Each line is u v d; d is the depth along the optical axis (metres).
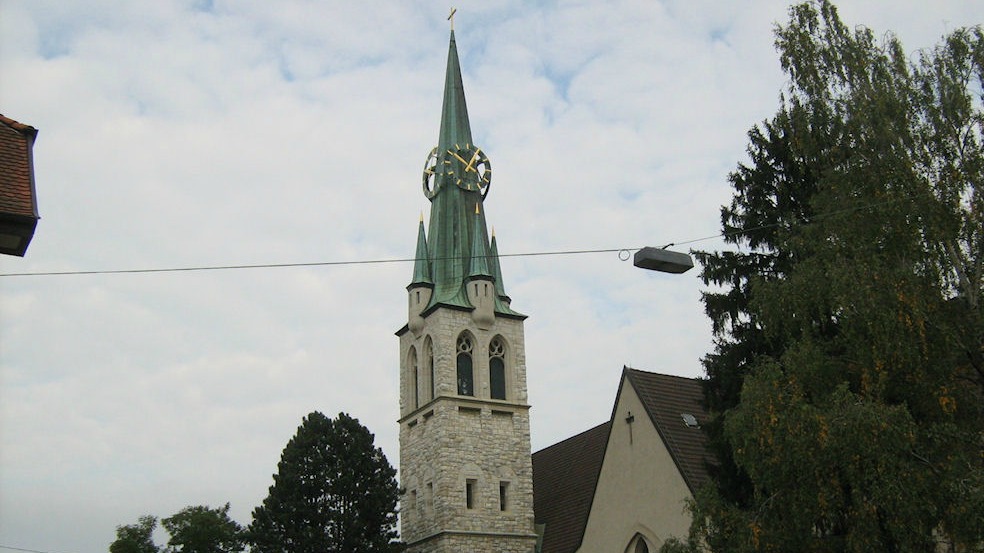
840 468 30.30
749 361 41.44
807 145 39.41
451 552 66.75
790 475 31.33
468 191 77.94
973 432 30.89
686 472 48.50
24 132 22.44
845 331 32.84
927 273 33.84
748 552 32.25
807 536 31.55
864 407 29.39
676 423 52.19
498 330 74.00
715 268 42.47
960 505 27.80
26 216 20.64
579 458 70.50
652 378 55.31
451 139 79.62
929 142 36.75
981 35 38.41
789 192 41.81
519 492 70.25
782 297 35.31
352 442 67.88
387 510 66.81
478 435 70.56
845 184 36.03
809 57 40.41
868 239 33.78
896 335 31.23
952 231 34.03
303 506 64.50
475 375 72.12
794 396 31.55
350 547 64.25
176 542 71.44
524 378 73.69
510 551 68.31
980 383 34.09
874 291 31.81
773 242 41.62
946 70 37.81
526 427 72.44
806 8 41.69
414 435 73.19
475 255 74.44
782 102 41.22
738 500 40.69
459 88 82.00
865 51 39.78
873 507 29.25
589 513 54.94
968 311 33.91
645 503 50.81
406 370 75.88
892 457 28.81
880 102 36.69
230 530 72.88
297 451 67.00
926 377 31.44
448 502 67.81
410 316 75.00
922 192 34.53
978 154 36.00
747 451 32.81
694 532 35.16
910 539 28.44
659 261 30.39
